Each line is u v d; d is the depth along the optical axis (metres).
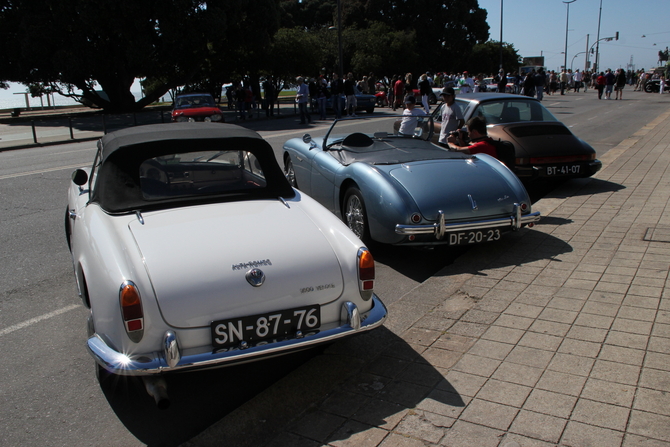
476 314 3.74
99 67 26.64
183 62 27.83
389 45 45.28
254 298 2.70
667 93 37.28
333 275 2.90
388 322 3.74
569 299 3.88
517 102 8.20
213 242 2.86
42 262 5.24
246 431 2.65
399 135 6.38
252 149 3.60
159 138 3.43
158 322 2.56
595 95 34.81
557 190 7.55
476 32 59.44
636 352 3.09
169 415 2.89
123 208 3.19
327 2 64.19
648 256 4.66
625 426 2.45
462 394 2.79
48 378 3.24
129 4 24.03
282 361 3.42
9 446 2.61
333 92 21.41
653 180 7.82
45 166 11.28
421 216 4.58
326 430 2.57
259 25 29.53
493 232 4.78
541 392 2.76
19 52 26.25
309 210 3.38
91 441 2.67
